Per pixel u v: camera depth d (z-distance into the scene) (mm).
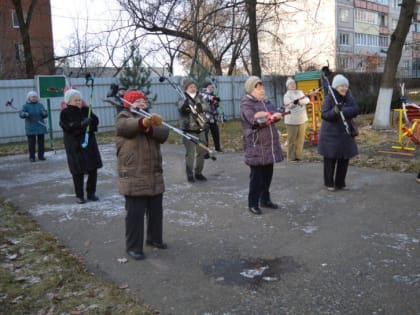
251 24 15797
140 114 4211
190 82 7363
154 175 4238
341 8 41062
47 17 29094
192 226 5141
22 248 4570
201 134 7355
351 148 6219
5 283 3762
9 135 16094
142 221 4270
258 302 3326
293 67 30641
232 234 4828
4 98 15867
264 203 5746
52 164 10070
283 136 11586
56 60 24234
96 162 6359
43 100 16375
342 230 4828
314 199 6078
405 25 12984
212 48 23016
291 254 4223
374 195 6164
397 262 3947
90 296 3500
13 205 6375
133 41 16766
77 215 5789
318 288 3508
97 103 18188
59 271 3955
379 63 41844
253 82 5309
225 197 6348
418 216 5207
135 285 3691
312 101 10867
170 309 3273
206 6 16875
